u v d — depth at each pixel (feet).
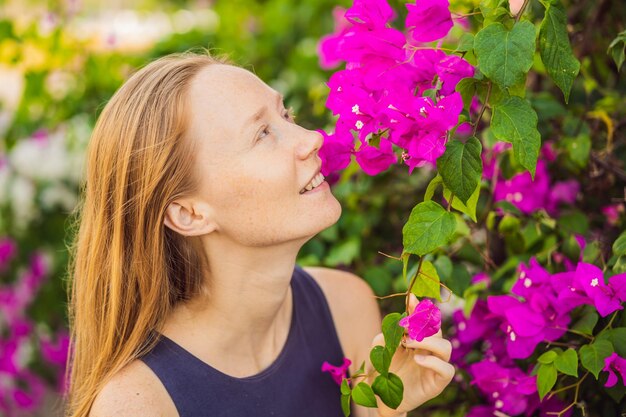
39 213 9.58
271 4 10.61
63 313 9.58
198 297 4.07
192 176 3.84
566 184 5.17
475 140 3.29
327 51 4.83
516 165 4.81
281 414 4.16
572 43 5.28
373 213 6.12
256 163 3.75
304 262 5.97
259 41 10.18
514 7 3.94
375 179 6.05
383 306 5.78
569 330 3.95
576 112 5.13
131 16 12.84
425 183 6.15
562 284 3.95
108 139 4.01
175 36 9.40
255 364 4.19
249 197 3.78
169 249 4.07
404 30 6.78
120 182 3.96
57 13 9.71
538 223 4.88
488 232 4.98
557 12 3.34
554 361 3.84
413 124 3.29
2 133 9.67
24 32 9.26
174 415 3.89
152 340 4.01
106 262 4.09
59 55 9.31
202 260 4.04
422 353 3.89
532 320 3.95
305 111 7.37
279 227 3.81
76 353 4.35
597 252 4.32
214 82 3.85
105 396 3.82
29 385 9.56
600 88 5.33
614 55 4.10
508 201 4.90
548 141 5.16
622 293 3.74
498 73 3.19
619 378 3.94
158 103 3.88
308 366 4.40
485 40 3.22
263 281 3.99
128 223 3.99
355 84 3.67
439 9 3.51
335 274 4.83
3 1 9.65
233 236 3.88
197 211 3.89
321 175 3.94
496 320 4.71
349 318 4.68
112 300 4.02
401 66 3.64
